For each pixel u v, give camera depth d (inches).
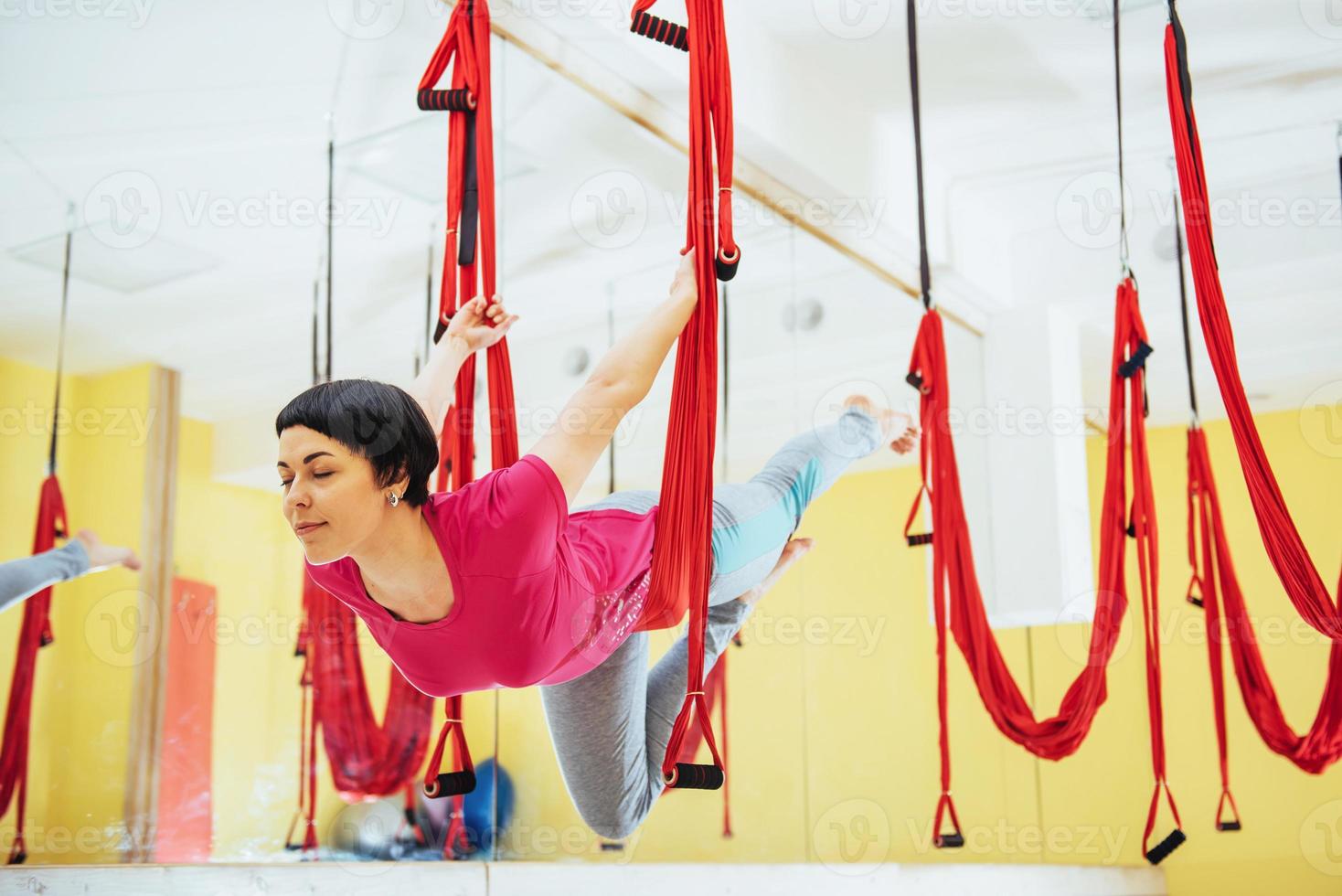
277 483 116.6
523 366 144.9
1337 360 201.6
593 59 142.2
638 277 155.8
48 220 108.7
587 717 77.0
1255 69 160.9
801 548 90.5
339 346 125.3
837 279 182.1
